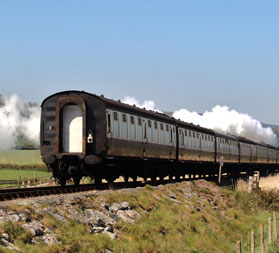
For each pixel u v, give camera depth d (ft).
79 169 82.38
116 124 86.53
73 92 82.07
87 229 57.72
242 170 205.98
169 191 98.84
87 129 81.35
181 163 130.00
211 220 91.97
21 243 46.34
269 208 128.67
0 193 63.16
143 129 100.12
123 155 89.86
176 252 64.75
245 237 93.04
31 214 53.52
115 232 61.98
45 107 82.74
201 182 127.44
